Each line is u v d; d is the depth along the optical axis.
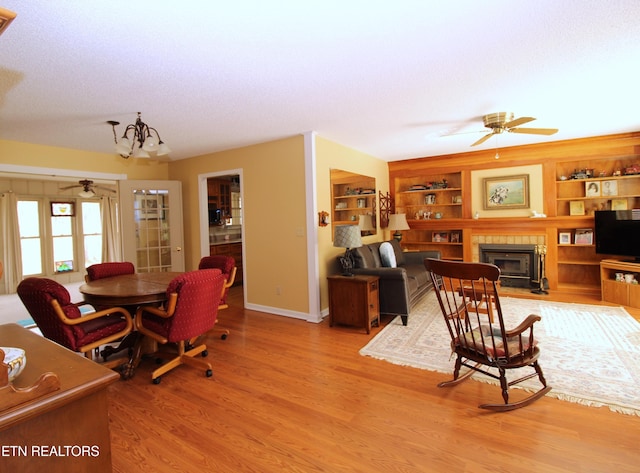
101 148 4.54
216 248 6.27
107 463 0.99
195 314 2.76
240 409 2.27
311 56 2.18
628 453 1.74
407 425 2.04
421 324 3.86
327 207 4.44
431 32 1.94
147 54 2.08
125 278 3.51
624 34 2.01
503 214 5.62
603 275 4.69
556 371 2.63
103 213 8.37
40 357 1.10
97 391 0.97
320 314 4.23
